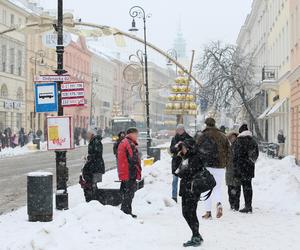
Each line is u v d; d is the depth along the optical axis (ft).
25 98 220.64
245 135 43.65
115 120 234.99
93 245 30.42
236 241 32.14
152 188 57.26
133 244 30.78
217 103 153.99
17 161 120.37
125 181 40.32
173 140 47.67
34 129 229.04
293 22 111.24
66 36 47.11
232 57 156.25
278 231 35.42
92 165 46.73
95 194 46.75
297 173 77.61
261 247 30.50
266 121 171.12
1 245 31.14
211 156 40.27
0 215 45.24
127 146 40.32
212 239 32.65
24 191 65.21
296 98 108.37
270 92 158.20
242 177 43.52
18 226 38.09
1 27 194.90
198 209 45.16
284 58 129.49
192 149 31.42
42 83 44.75
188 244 30.63
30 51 226.79
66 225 33.37
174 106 101.55
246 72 154.10
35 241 30.09
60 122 44.65
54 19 52.80
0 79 195.72
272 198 51.21
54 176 84.23
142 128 285.43
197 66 155.22
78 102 45.14
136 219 37.93
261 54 195.52
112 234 32.89
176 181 50.01
